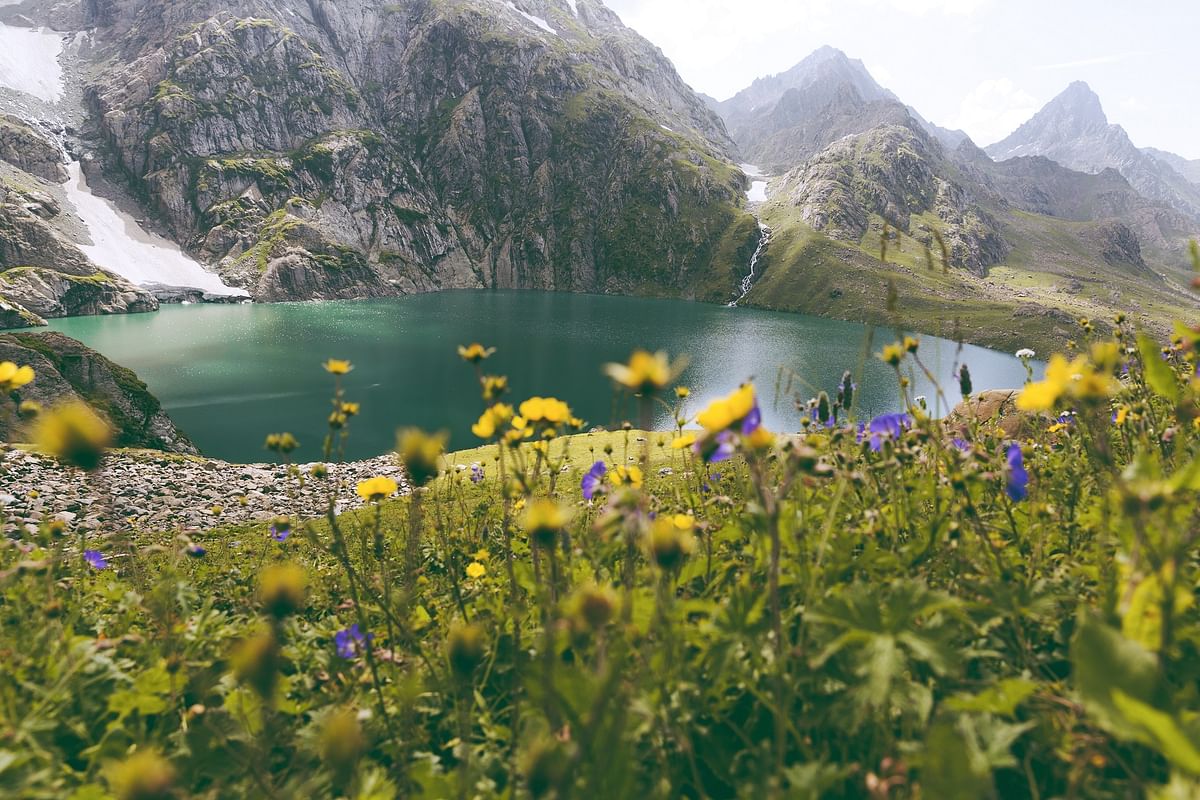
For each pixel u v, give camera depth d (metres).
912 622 1.90
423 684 2.31
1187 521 1.49
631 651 1.76
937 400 2.67
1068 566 2.53
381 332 129.75
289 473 2.75
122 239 196.00
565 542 2.67
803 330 152.50
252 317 150.12
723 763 1.81
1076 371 1.74
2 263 152.75
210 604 2.96
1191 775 1.12
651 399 1.76
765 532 2.29
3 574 2.56
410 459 2.17
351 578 2.67
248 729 2.26
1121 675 1.27
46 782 1.86
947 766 1.24
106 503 2.19
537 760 1.17
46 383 37.03
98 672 2.42
